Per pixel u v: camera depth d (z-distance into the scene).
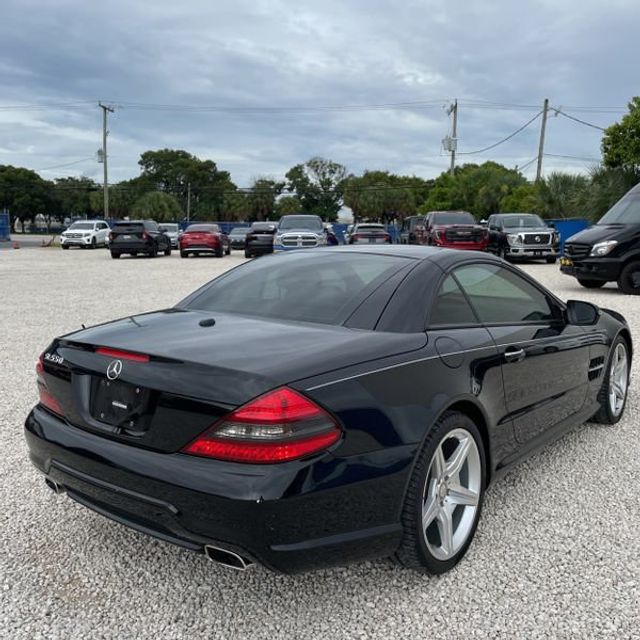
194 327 3.08
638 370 6.70
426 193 78.44
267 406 2.36
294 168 85.19
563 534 3.34
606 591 2.84
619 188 23.72
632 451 4.51
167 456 2.51
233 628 2.60
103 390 2.78
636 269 12.42
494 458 3.34
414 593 2.83
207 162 99.81
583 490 3.87
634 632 2.57
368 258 3.62
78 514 3.54
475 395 3.08
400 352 2.83
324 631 2.58
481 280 3.64
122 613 2.69
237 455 2.38
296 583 2.91
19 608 2.71
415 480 2.70
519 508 3.63
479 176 54.12
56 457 2.88
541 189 30.64
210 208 94.56
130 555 3.14
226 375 2.47
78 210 94.75
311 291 3.37
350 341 2.80
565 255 13.49
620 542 3.26
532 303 4.02
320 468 2.41
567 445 4.64
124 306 11.25
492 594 2.82
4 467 4.15
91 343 2.89
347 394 2.54
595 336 4.52
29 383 6.09
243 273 3.88
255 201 85.94
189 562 3.08
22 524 3.43
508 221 23.44
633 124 23.98
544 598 2.79
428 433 2.75
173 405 2.51
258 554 2.35
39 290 13.86
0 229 44.09
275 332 2.93
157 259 26.56
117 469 2.59
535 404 3.73
